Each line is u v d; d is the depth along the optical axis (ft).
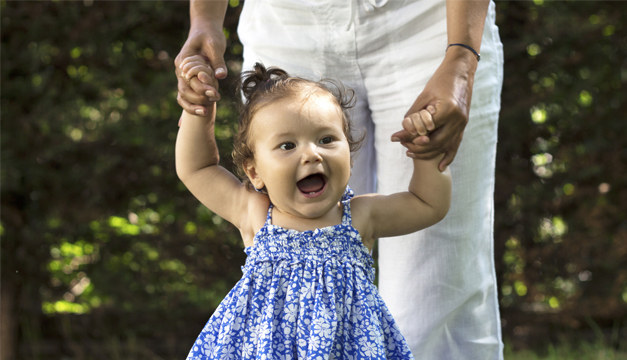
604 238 13.12
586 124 12.60
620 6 12.35
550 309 13.58
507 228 12.99
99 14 12.06
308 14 5.87
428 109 4.71
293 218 5.04
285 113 4.85
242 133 5.19
